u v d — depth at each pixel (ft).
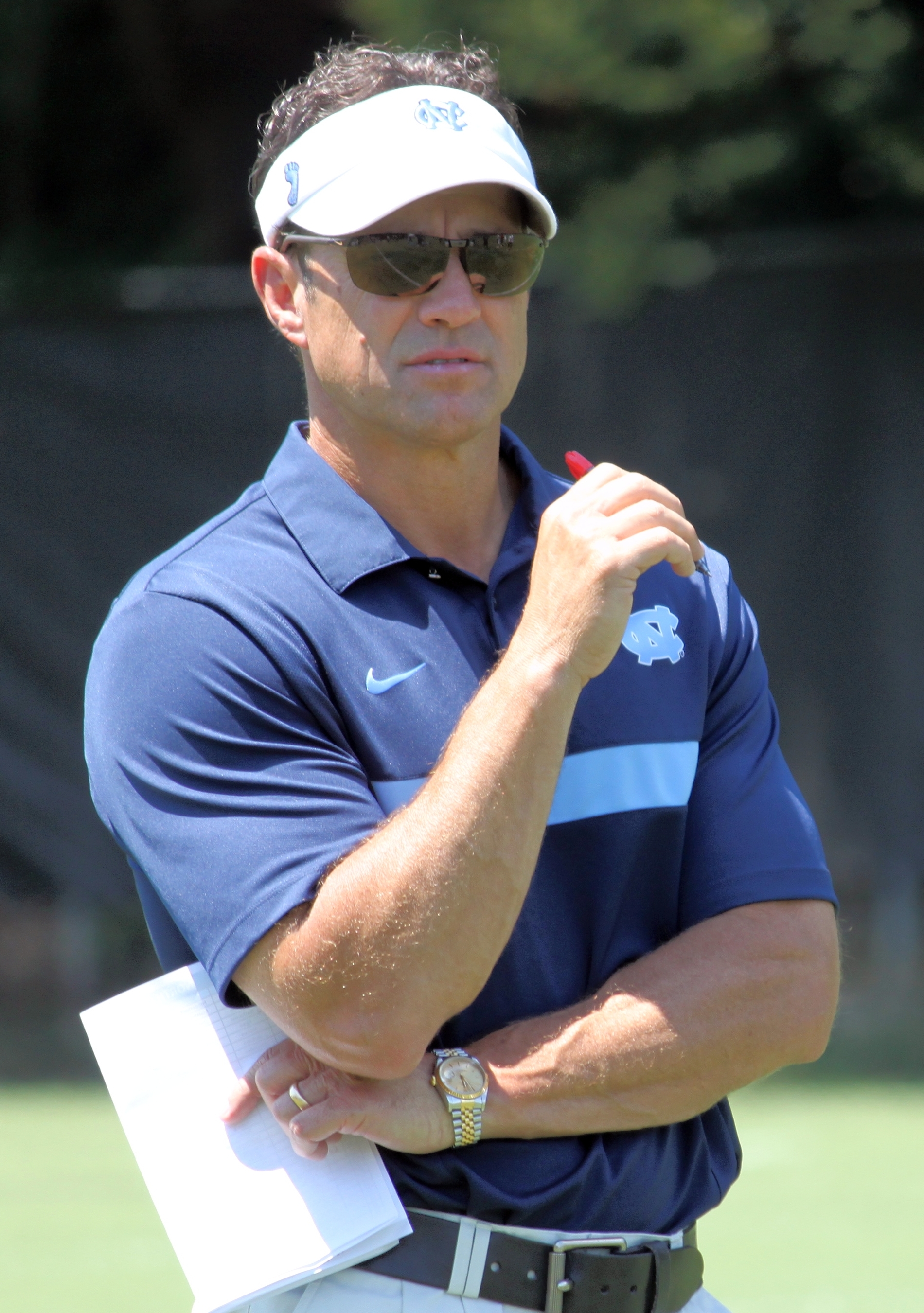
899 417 88.79
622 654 24.31
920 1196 62.08
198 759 22.11
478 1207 22.16
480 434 24.32
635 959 23.85
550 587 21.38
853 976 90.07
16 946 92.84
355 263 23.45
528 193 23.63
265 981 21.24
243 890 21.35
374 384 23.71
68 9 122.11
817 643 89.15
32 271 99.50
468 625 23.71
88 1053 86.63
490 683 21.29
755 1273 53.72
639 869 23.85
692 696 24.70
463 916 20.51
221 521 24.36
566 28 98.12
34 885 90.58
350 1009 20.74
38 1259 55.11
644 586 25.09
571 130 103.45
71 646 90.22
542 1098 22.29
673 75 99.35
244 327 90.02
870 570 88.94
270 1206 21.59
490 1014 23.02
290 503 23.93
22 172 124.06
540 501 25.43
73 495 90.27
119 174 127.13
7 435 90.27
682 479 89.71
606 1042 22.52
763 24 99.40
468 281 23.66
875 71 103.45
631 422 89.81
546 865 23.31
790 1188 63.36
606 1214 22.72
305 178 23.95
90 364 90.38
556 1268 22.24
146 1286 52.16
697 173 101.09
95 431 90.27
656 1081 22.65
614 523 21.39
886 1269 53.93
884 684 88.79
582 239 94.48
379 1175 21.77
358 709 22.75
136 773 22.35
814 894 24.11
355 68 24.52
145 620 22.80
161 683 22.34
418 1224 22.15
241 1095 21.84
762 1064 23.22
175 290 90.07
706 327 89.66
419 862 20.51
